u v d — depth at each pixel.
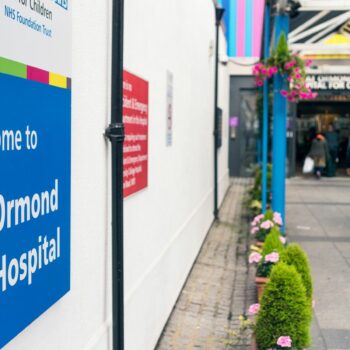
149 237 4.97
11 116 2.13
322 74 9.55
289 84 8.67
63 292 2.74
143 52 4.60
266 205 11.12
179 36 6.63
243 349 5.18
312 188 18.70
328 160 21.70
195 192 8.67
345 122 22.50
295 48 9.14
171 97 6.08
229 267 8.26
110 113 3.55
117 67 3.42
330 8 7.98
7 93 2.09
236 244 9.91
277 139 9.04
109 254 3.62
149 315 4.93
